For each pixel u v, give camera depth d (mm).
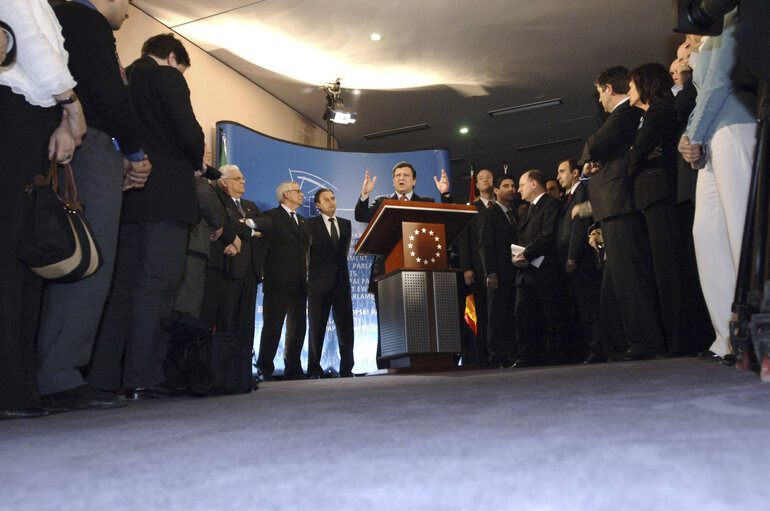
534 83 7809
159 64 3037
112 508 637
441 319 4426
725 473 622
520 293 5344
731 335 1932
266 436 1125
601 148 3947
